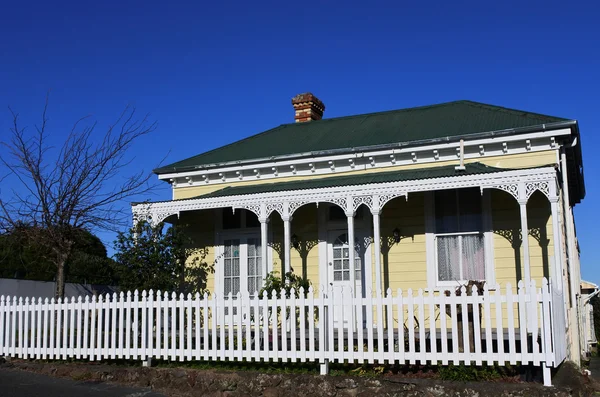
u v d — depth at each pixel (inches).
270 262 594.2
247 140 700.0
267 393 373.4
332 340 375.9
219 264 615.8
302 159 588.4
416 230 541.3
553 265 457.7
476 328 344.5
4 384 403.5
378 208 483.2
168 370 403.5
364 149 563.2
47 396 374.3
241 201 526.6
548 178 440.1
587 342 733.9
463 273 520.1
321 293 380.2
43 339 453.1
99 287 783.7
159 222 550.6
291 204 511.2
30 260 839.7
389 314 364.2
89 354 433.4
